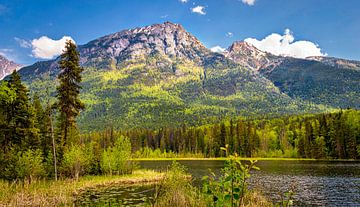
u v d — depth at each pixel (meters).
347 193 34.69
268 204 18.25
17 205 22.83
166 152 156.00
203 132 159.88
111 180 42.78
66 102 42.97
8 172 37.91
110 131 152.25
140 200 28.45
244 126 139.25
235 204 7.20
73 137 50.75
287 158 122.31
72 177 44.72
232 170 7.17
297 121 178.88
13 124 40.78
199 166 81.75
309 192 35.41
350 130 104.00
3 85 27.98
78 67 43.59
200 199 16.23
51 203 24.42
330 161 94.81
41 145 48.12
